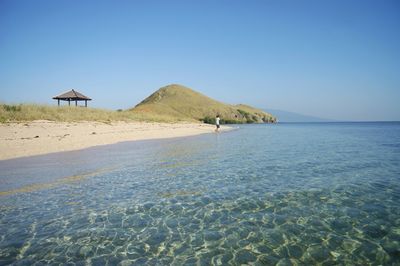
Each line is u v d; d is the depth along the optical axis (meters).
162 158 15.14
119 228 6.40
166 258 5.18
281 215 7.15
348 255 5.27
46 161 13.38
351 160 15.13
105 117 33.97
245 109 175.62
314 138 32.16
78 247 5.57
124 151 17.39
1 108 24.44
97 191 9.04
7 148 15.66
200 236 6.03
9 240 5.82
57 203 7.94
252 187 9.64
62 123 25.27
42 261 5.06
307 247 5.56
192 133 36.06
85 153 16.08
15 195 8.52
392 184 10.06
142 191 9.10
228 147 20.78
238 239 5.89
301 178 10.92
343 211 7.42
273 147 21.25
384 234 6.10
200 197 8.55
